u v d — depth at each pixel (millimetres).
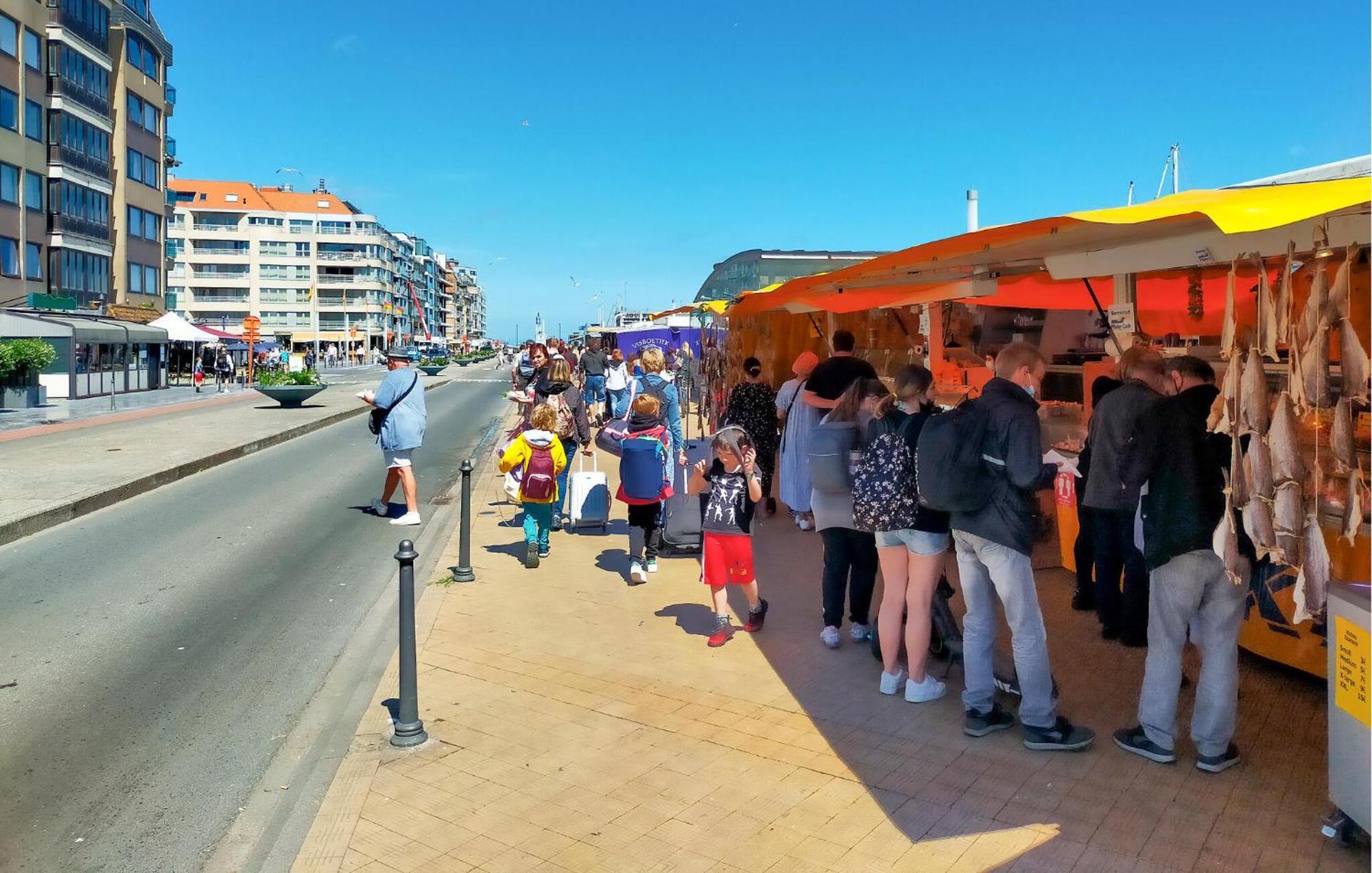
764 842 3537
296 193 128250
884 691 4984
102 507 11414
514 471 8148
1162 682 4008
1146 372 4273
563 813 3803
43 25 38406
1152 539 3877
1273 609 4887
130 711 5129
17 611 7016
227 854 3686
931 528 4652
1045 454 7297
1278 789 3785
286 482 13703
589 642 6016
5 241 35656
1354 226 3428
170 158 57219
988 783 3934
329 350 93188
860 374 6789
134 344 37125
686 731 4582
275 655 6059
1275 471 3584
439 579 7742
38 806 4082
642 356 9078
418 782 4109
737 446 5816
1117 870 3268
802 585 7289
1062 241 4551
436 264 183500
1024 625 4207
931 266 6246
